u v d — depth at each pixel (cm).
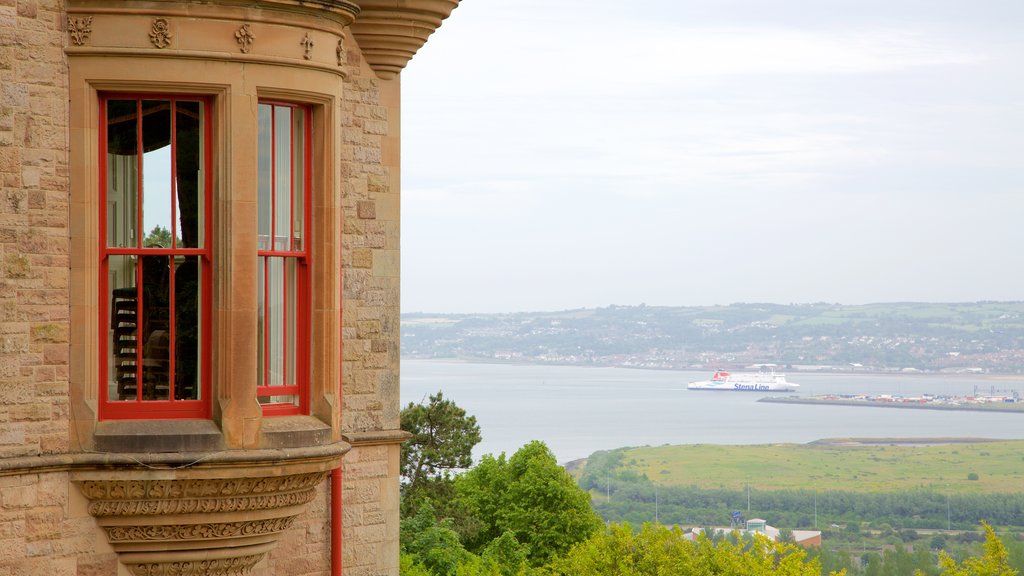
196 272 1148
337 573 1328
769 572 2844
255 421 1136
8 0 1061
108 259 1124
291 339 1213
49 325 1089
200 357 1145
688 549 3183
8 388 1067
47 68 1084
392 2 1348
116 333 1126
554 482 5128
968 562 2111
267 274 1191
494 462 5503
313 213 1216
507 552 4609
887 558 14500
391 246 1403
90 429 1102
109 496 1109
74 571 1109
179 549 1148
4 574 1066
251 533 1177
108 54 1095
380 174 1392
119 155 1126
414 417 5256
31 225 1077
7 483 1064
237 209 1127
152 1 1100
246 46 1133
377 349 1391
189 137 1142
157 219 1134
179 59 1109
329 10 1192
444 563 3656
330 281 1220
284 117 1200
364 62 1378
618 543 3284
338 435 1225
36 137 1079
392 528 1407
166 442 1106
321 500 1327
